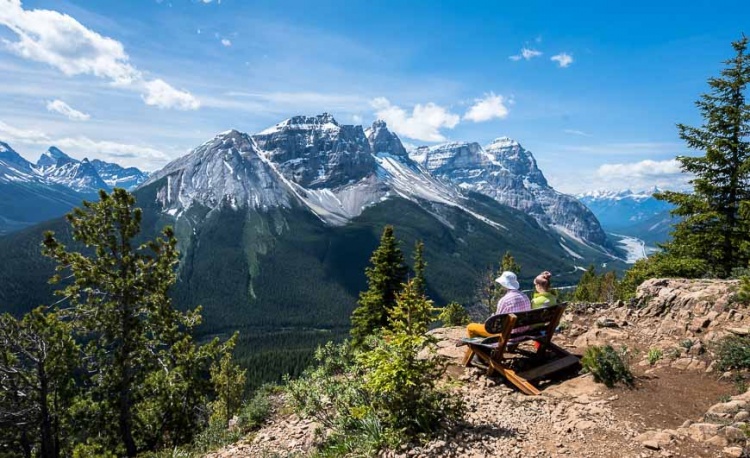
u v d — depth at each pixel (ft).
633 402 22.00
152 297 67.10
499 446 18.49
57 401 63.52
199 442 32.55
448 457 17.79
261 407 33.22
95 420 63.31
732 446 16.34
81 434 65.26
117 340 63.77
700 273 57.21
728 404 19.16
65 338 61.98
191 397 69.15
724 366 23.72
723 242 56.34
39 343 59.72
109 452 59.52
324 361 29.45
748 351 23.24
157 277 66.69
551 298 29.35
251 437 27.86
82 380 63.41
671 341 29.04
